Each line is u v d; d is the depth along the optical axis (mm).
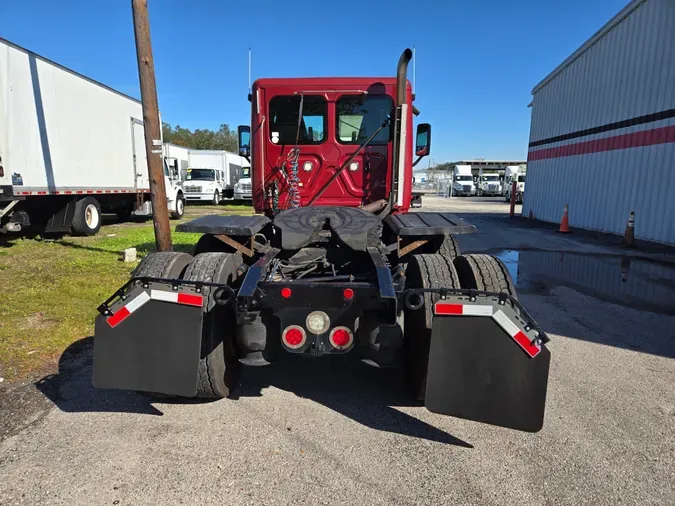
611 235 14602
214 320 3342
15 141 10016
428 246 5043
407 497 2629
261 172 5812
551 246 12242
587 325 5773
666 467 2936
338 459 2975
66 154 11883
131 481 2727
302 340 3086
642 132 13242
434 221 4301
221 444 3121
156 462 2914
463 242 13008
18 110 10094
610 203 14914
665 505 2596
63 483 2697
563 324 5805
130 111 15586
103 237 12711
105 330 3070
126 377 3076
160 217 7887
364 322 3221
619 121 14352
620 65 14273
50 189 11211
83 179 12703
